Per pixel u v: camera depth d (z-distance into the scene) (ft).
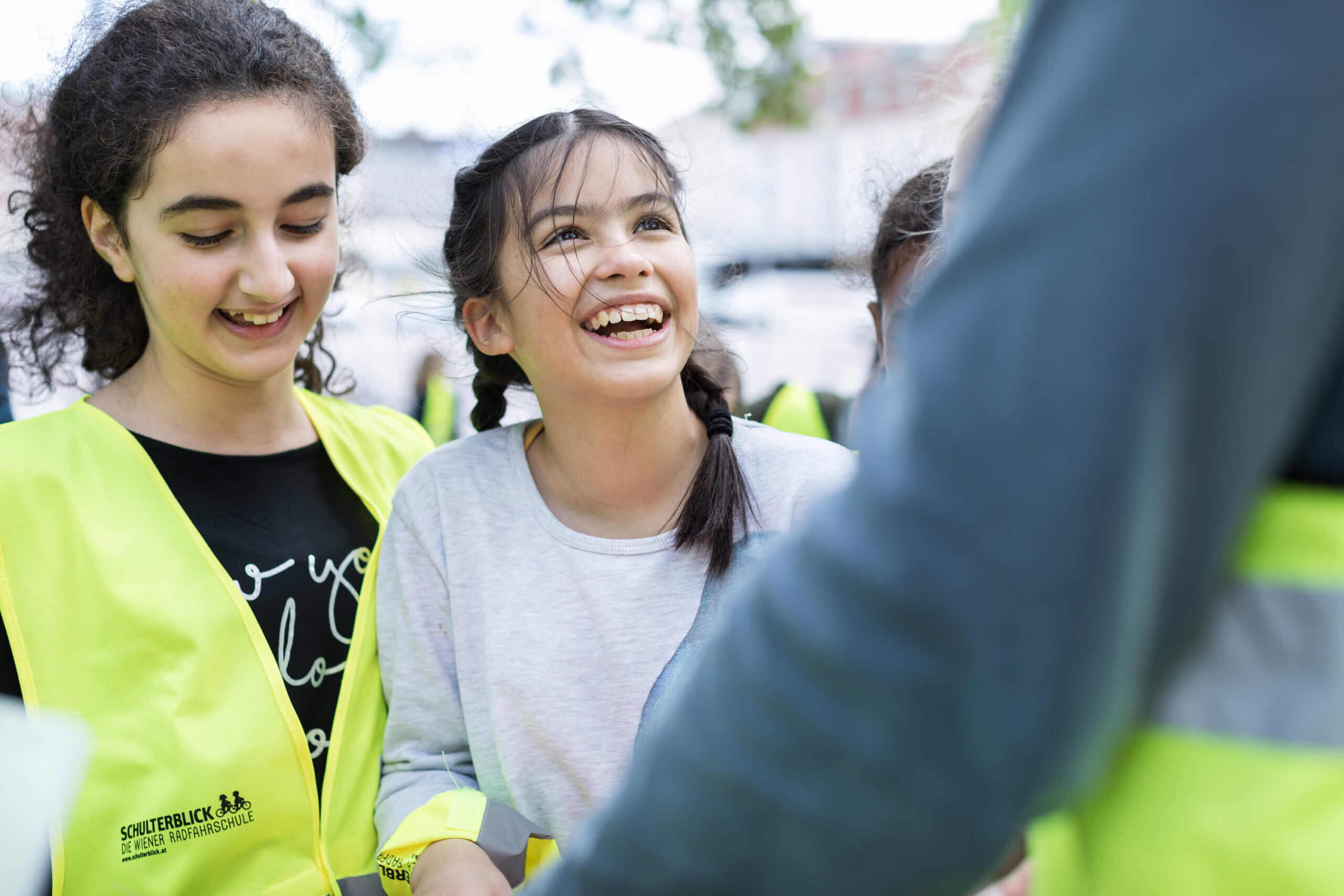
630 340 4.38
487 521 4.64
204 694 4.44
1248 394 1.20
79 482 4.52
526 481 4.68
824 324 26.71
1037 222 1.23
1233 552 1.38
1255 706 1.46
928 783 1.32
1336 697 1.42
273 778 4.52
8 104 5.51
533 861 4.46
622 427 4.49
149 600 4.42
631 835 1.58
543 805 4.41
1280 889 1.43
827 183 37.83
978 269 1.29
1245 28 1.17
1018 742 1.26
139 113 4.33
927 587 1.25
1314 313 1.21
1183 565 1.30
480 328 4.91
